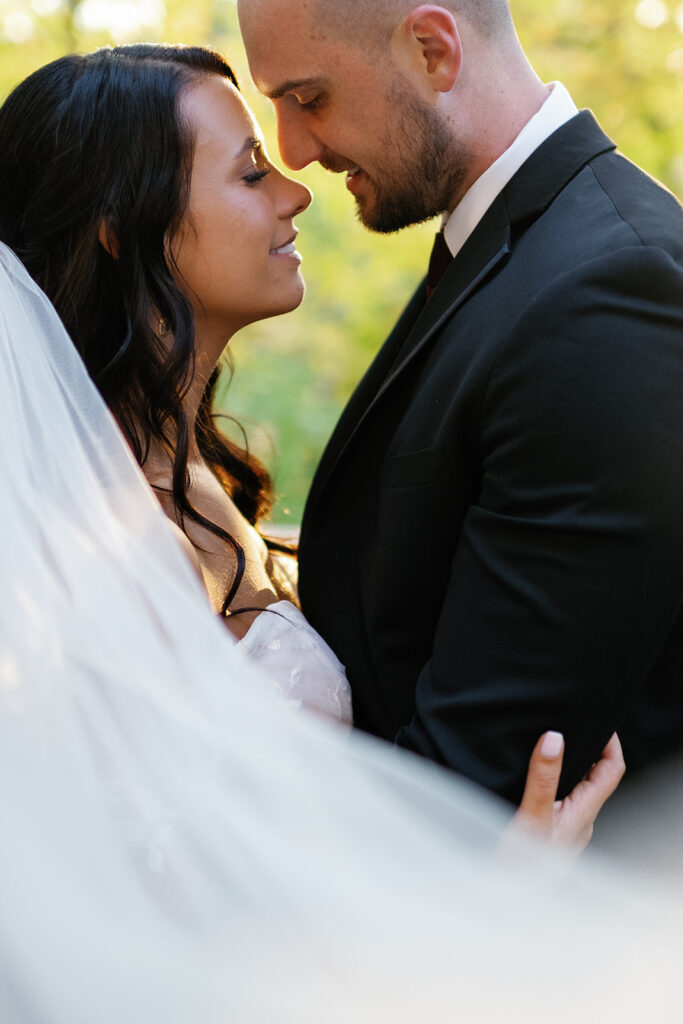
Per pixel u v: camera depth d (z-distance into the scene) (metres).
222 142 1.90
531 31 6.61
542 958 1.32
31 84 1.90
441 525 1.77
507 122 1.86
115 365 1.88
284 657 1.83
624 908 1.44
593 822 1.74
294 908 1.33
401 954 1.30
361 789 1.44
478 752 1.60
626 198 1.70
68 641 1.38
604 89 6.64
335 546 2.00
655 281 1.56
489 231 1.80
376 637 1.86
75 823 1.31
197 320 2.01
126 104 1.85
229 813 1.36
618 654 1.55
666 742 1.79
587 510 1.52
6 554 1.39
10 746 1.31
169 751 1.38
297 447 6.97
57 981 1.24
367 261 7.18
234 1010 1.25
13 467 1.45
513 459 1.59
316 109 1.89
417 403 1.79
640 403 1.51
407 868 1.38
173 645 1.46
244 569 1.91
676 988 1.32
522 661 1.57
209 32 5.88
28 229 1.92
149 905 1.31
